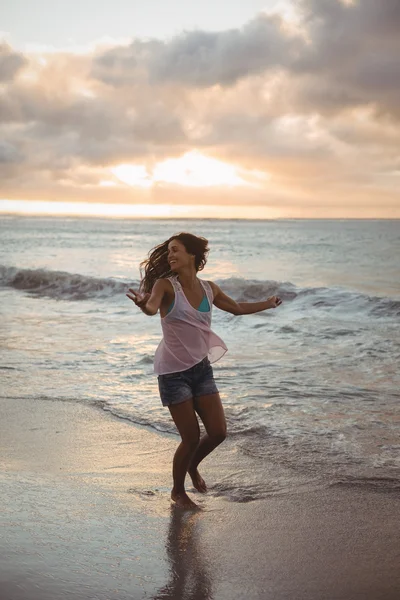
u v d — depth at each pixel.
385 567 3.04
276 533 3.42
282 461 4.56
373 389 6.61
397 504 3.79
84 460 4.62
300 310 13.07
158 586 2.86
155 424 5.46
